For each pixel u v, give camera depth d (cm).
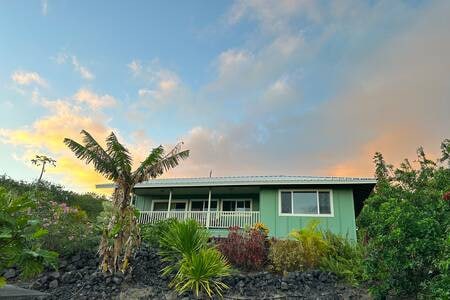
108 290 952
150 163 1112
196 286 970
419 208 884
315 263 1174
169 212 1800
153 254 1172
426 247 714
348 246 1242
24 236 418
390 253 770
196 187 1825
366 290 1013
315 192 1669
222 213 1738
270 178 1772
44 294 462
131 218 1068
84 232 1195
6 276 982
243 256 1202
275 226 1633
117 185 1103
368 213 1025
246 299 977
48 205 1236
